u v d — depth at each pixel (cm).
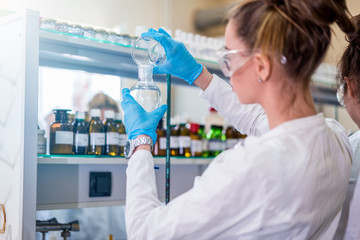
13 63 156
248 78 104
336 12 103
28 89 149
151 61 140
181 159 223
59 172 188
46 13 259
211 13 375
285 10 99
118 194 207
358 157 139
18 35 153
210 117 280
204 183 101
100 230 236
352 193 137
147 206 108
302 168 99
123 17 321
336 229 130
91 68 226
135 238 104
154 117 125
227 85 154
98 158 187
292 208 99
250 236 100
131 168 115
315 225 106
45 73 238
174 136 230
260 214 98
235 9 106
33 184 149
